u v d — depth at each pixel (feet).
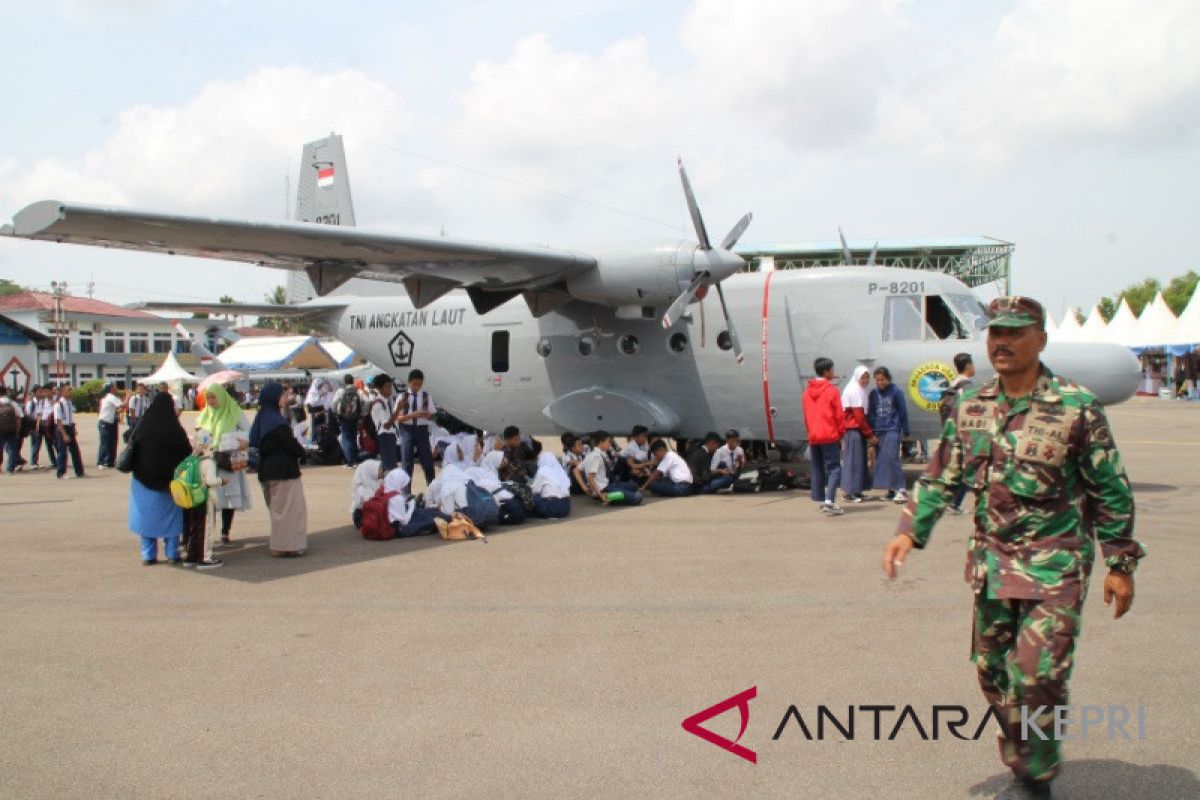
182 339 208.64
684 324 43.68
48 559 26.91
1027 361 10.00
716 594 21.56
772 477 39.42
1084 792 11.34
